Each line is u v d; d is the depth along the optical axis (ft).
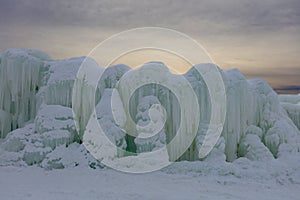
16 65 50.24
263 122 49.49
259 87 52.11
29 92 50.98
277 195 31.27
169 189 32.19
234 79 48.26
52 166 39.47
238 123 46.88
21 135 43.45
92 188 32.01
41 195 29.40
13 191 30.76
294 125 51.83
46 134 42.42
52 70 50.70
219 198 29.40
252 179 36.96
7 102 50.72
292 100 64.13
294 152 43.96
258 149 44.09
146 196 29.50
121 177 36.27
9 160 41.01
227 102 46.42
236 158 46.19
